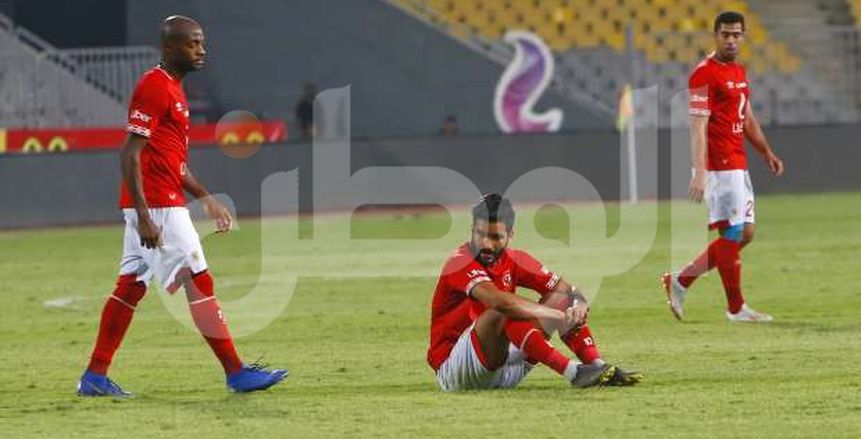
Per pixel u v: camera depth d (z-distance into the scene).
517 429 30.56
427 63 119.31
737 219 48.25
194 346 45.62
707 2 130.62
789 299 53.50
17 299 59.56
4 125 107.12
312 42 119.56
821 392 34.34
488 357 34.59
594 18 129.50
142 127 35.16
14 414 33.75
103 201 97.19
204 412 33.47
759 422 30.86
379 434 30.41
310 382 37.97
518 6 129.00
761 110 122.44
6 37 110.44
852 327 45.94
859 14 130.12
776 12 129.50
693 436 29.55
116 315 36.41
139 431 31.30
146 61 111.81
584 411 32.38
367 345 45.09
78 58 116.00
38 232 91.19
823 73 123.38
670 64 121.12
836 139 109.25
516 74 117.69
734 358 40.16
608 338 44.88
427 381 37.75
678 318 48.69
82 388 36.31
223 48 119.69
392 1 119.81
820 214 89.94
